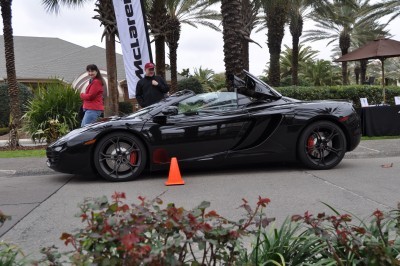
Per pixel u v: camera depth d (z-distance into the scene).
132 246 1.58
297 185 5.96
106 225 1.70
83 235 1.80
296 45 29.23
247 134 6.73
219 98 6.92
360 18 33.91
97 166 6.52
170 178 6.25
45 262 2.04
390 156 8.66
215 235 1.87
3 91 20.86
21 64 25.88
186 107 6.81
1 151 11.75
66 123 12.95
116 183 6.51
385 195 5.30
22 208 5.22
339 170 6.99
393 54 12.88
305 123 6.82
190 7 25.70
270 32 23.34
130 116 6.82
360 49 13.95
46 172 7.81
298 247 2.31
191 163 6.64
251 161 6.78
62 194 5.95
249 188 5.86
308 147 6.93
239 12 10.87
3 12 13.15
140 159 6.57
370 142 10.10
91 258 1.80
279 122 6.78
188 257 2.26
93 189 6.16
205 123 6.64
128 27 12.22
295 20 26.77
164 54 21.45
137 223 1.72
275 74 23.62
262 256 2.29
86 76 22.83
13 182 7.11
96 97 9.01
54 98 13.09
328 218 2.15
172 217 1.79
